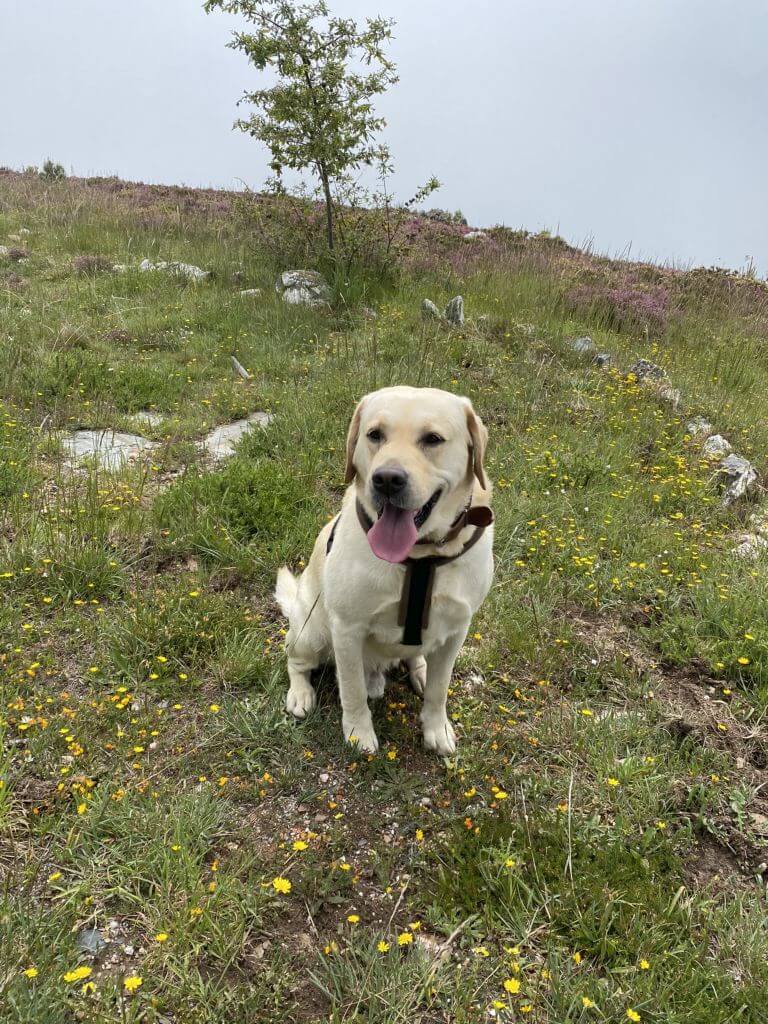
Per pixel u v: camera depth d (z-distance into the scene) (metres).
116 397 2.42
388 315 3.48
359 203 4.10
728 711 1.19
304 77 3.83
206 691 1.18
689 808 1.01
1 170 8.83
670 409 2.60
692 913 0.87
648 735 1.13
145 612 1.29
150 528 1.60
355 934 0.83
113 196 6.66
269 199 4.58
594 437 2.24
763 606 1.40
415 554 0.96
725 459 2.17
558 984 0.77
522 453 2.09
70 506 1.59
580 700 1.22
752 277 5.59
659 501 1.89
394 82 3.89
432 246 5.33
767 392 3.09
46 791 0.97
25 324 3.00
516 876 0.88
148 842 0.90
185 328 3.32
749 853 0.96
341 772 1.05
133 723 1.08
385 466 0.89
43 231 5.16
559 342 3.22
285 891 0.80
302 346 3.05
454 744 1.11
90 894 0.85
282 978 0.78
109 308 3.54
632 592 1.49
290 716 1.14
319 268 4.08
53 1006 0.73
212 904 0.83
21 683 1.14
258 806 0.99
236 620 1.32
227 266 4.29
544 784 1.03
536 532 1.66
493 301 3.89
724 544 1.70
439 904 0.87
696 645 1.32
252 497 1.67
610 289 4.45
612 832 0.95
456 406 0.98
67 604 1.33
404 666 1.31
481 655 1.31
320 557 1.13
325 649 1.19
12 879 0.85
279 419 2.19
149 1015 0.74
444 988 0.78
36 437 1.98
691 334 3.86
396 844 0.95
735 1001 0.78
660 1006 0.76
